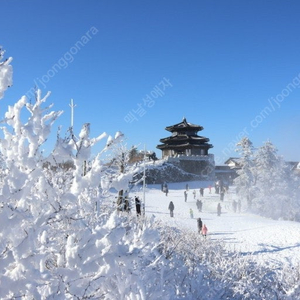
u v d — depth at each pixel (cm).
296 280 991
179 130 7106
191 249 1090
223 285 672
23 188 204
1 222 196
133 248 237
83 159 224
